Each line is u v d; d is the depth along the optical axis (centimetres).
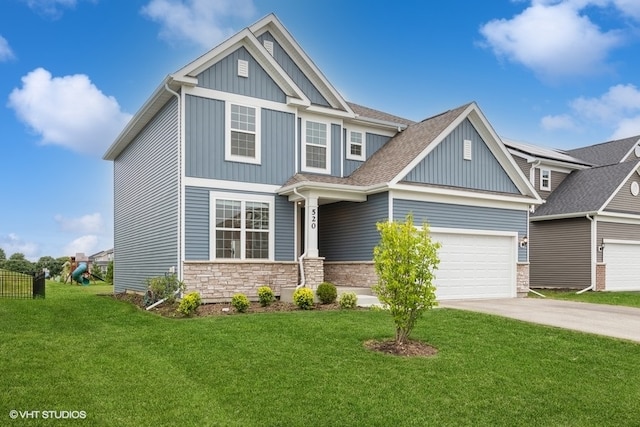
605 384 760
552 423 618
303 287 1380
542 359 873
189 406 620
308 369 766
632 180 2397
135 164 1939
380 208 1569
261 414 602
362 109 2094
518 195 1880
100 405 616
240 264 1488
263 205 1560
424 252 903
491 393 703
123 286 2066
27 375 712
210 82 1485
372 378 738
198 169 1452
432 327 1077
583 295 1975
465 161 1769
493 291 1780
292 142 1634
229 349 865
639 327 1136
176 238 1449
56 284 2794
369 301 1437
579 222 2270
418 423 598
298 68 1744
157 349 871
